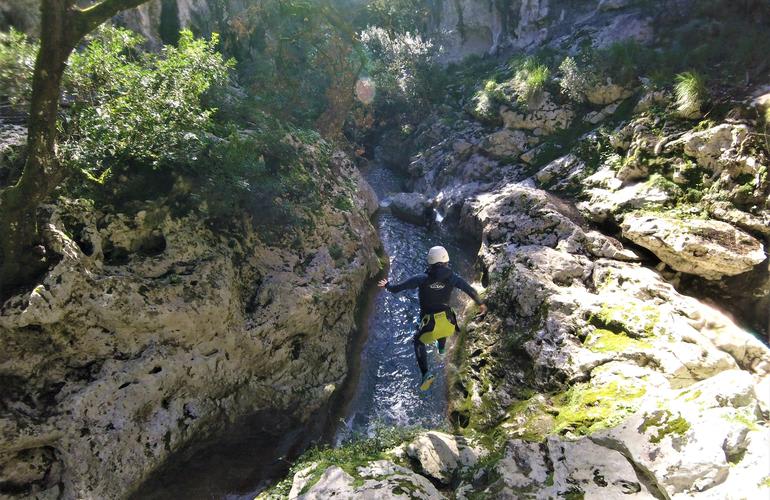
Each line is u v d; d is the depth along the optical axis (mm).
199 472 4512
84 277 3934
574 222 7426
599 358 4859
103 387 3928
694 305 5492
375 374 6219
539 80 10227
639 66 9266
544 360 5188
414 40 13852
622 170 7742
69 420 3709
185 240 4875
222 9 10273
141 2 3676
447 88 13500
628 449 3562
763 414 3766
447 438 4508
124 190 4758
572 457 3637
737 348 4938
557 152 9516
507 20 14188
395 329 6945
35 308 3600
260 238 5797
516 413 4766
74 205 4285
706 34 9195
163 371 4242
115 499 3799
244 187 5340
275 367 5293
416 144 12906
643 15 10664
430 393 5848
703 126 7305
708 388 3900
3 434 3420
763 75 7512
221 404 4727
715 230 6039
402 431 4824
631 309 5352
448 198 10016
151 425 4141
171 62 5094
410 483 3756
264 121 7062
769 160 6297
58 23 3422
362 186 9758
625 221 6766
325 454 4473
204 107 6344
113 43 5043
